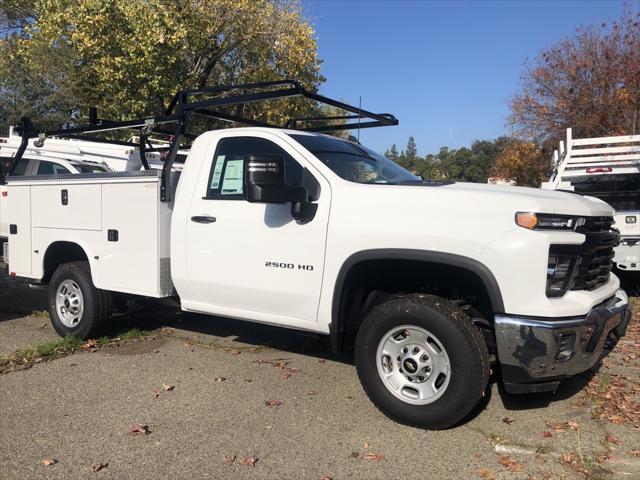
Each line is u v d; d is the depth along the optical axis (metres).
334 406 4.52
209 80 18.06
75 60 17.86
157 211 5.43
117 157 10.60
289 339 6.43
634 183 9.53
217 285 5.02
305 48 17.75
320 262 4.41
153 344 6.24
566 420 4.22
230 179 5.04
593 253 4.11
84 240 6.05
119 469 3.56
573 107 22.27
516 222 3.71
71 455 3.74
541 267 3.65
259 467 3.59
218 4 15.82
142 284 5.57
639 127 19.92
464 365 3.84
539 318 3.67
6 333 6.73
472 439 3.94
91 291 6.12
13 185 6.76
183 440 3.94
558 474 3.49
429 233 3.92
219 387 4.93
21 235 6.71
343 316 4.43
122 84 15.65
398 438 3.96
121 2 14.90
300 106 17.47
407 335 4.12
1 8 20.81
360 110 5.78
